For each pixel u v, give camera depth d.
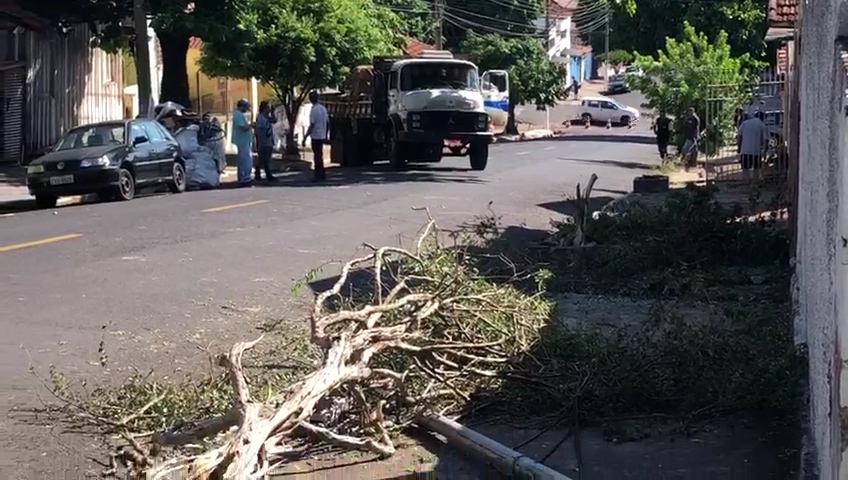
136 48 25.77
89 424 6.70
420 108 27.86
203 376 7.80
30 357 8.46
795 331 8.48
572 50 87.50
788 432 6.62
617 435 6.66
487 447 6.15
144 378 7.36
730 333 8.40
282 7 33.41
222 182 26.14
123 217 17.00
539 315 7.72
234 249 13.86
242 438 5.14
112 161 20.80
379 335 6.60
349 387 6.33
